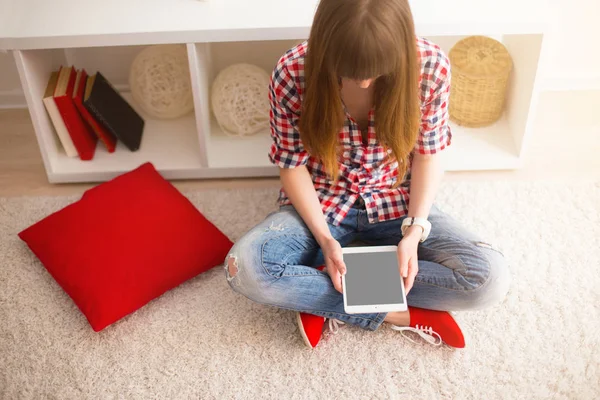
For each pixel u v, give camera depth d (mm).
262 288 1502
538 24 1698
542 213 1906
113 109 2006
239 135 2090
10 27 1704
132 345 1628
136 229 1768
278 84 1435
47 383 1555
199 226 1805
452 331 1569
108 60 2191
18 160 2100
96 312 1632
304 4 1749
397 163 1608
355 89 1396
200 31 1682
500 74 1978
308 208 1562
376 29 1150
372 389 1534
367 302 1461
